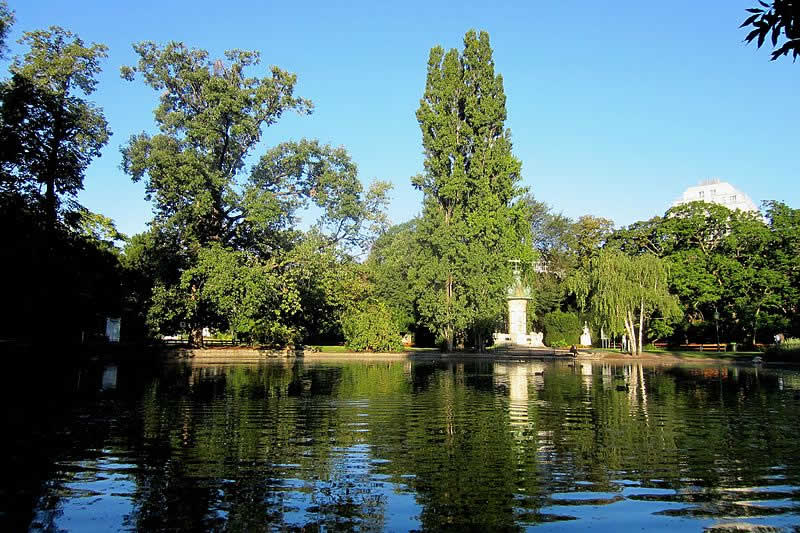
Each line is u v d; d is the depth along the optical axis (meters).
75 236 26.05
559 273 64.06
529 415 12.31
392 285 55.69
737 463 7.96
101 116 31.77
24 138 22.45
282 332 40.31
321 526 5.49
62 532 5.27
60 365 26.16
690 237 50.84
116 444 9.01
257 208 37.34
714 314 49.47
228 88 36.72
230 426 10.73
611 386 18.94
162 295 35.97
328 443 9.22
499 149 44.69
